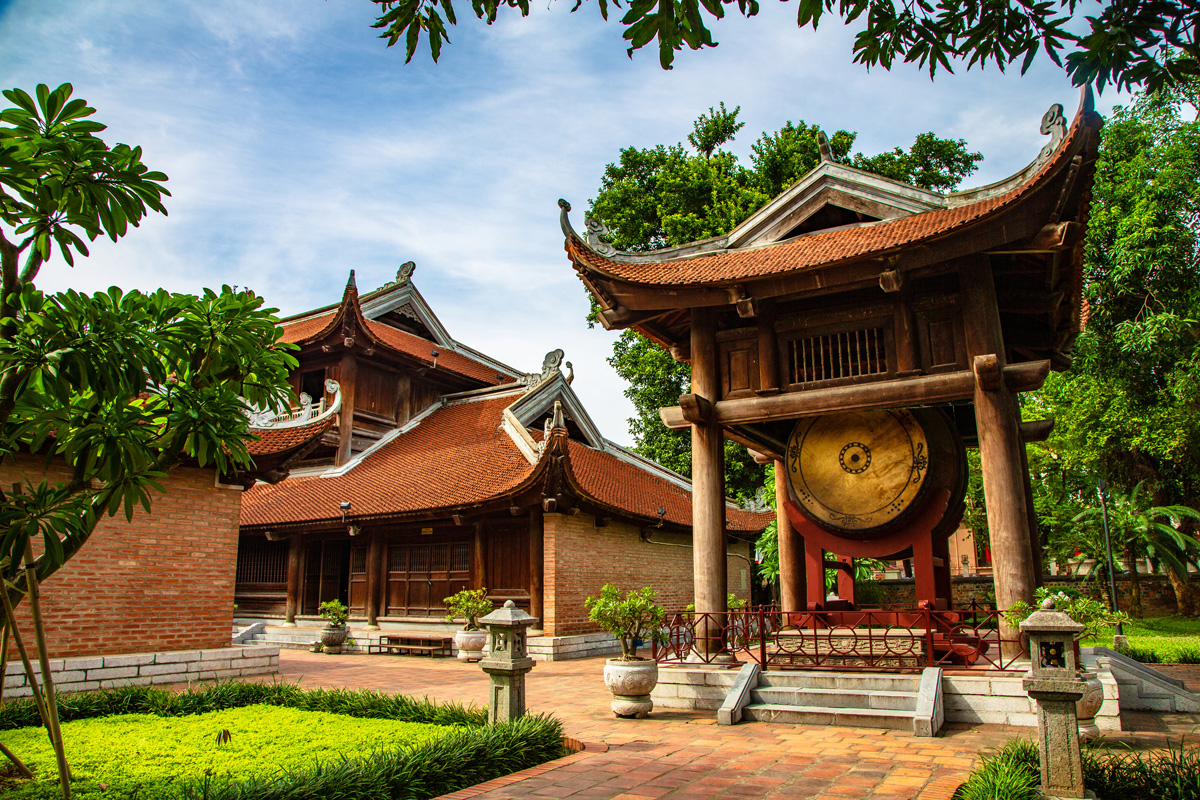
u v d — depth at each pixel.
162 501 14.63
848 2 5.38
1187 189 25.42
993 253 10.51
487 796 6.62
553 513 20.27
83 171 5.89
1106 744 8.82
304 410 26.66
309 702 11.02
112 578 13.75
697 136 36.41
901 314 11.35
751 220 13.23
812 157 32.59
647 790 6.80
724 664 11.43
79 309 5.98
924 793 6.54
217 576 15.38
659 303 12.19
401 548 23.36
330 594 24.88
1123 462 29.83
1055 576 30.92
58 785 6.71
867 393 11.26
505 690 8.69
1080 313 12.92
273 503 25.47
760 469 33.62
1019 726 9.45
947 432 11.84
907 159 33.81
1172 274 25.56
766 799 6.50
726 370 12.54
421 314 33.53
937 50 5.54
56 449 6.54
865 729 9.48
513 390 28.98
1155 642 19.80
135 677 13.70
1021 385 10.41
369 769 6.39
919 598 11.43
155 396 6.88
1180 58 5.05
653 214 34.56
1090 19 4.88
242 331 7.12
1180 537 27.28
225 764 7.56
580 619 20.84
